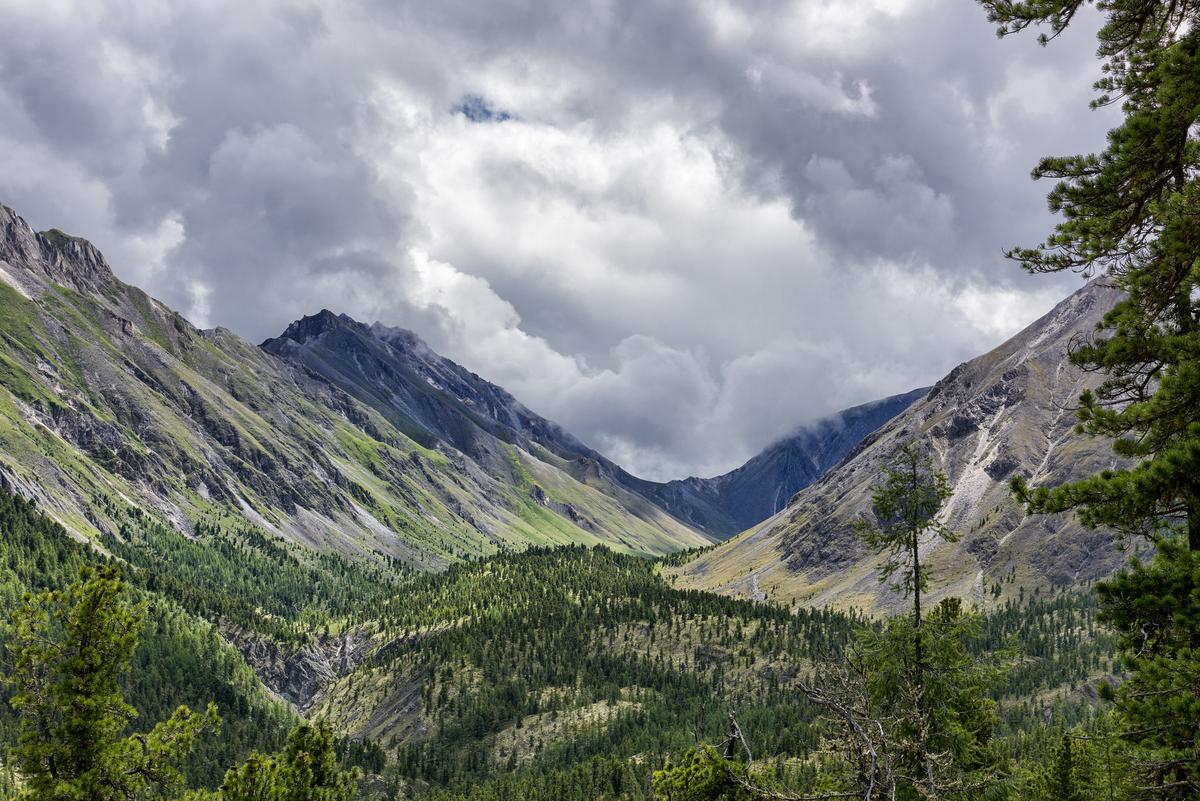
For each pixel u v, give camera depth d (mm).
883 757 20438
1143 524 19938
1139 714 17734
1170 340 19281
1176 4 22062
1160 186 21531
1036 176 23344
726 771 30312
